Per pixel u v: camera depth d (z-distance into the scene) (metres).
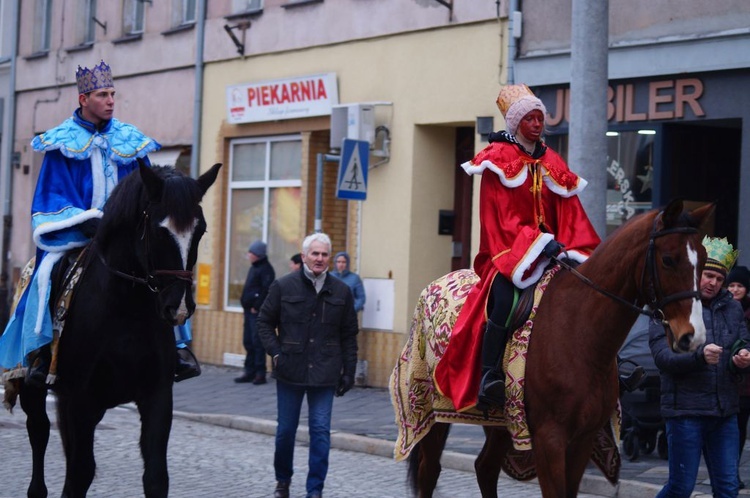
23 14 26.11
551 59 14.73
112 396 7.27
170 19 21.39
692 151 13.89
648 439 11.27
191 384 17.14
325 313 9.34
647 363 10.92
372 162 17.14
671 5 13.57
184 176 6.75
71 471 7.34
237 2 19.88
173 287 6.57
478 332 6.94
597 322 6.50
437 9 16.22
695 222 6.16
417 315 7.79
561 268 6.83
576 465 6.70
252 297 17.09
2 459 10.86
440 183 16.81
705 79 13.22
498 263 6.82
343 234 18.61
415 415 7.73
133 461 11.02
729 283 9.75
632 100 13.95
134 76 22.27
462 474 10.96
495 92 15.44
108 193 7.79
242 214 19.84
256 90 19.06
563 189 7.06
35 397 8.05
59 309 7.30
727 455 7.49
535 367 6.61
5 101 26.69
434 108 16.27
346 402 15.24
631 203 14.05
